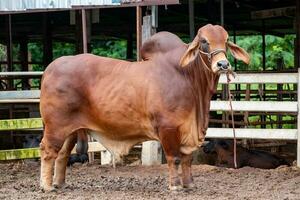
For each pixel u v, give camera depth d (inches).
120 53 1207.6
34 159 526.6
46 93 362.9
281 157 528.7
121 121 353.7
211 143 522.6
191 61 336.2
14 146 613.0
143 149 485.7
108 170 461.1
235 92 613.0
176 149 346.0
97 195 351.9
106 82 356.8
